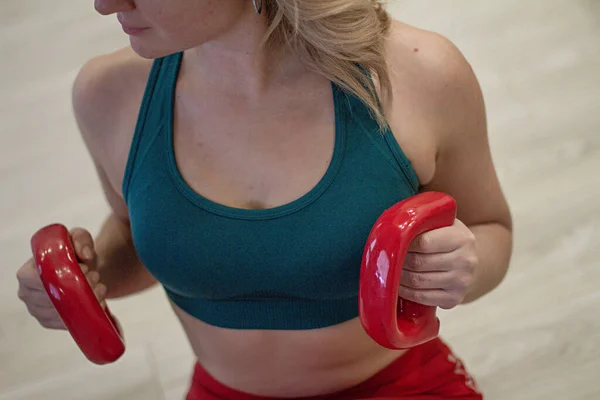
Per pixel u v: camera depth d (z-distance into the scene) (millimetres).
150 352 2041
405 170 948
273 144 962
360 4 901
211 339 1072
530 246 2104
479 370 1883
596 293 1993
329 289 959
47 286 918
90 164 2492
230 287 972
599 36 2598
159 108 997
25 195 2420
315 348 1034
